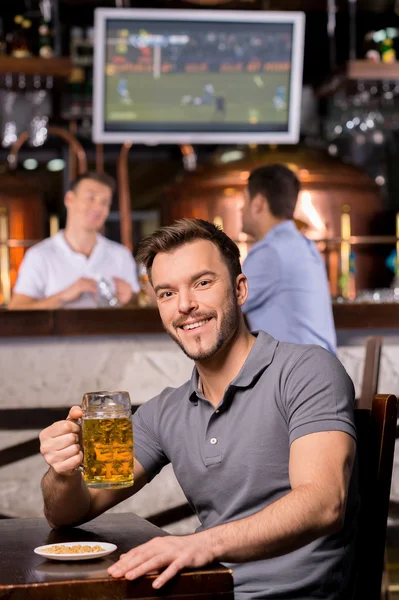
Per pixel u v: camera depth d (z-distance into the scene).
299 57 4.96
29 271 4.19
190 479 1.64
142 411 1.76
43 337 3.10
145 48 4.85
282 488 1.55
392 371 3.27
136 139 4.93
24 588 1.18
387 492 1.56
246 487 1.56
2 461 3.06
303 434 1.48
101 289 3.75
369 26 6.35
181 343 1.62
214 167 5.62
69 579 1.21
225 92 4.96
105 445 1.40
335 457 1.44
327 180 5.51
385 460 1.56
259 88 4.97
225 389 1.62
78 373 3.12
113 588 1.20
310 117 6.36
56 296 3.71
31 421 3.07
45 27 5.01
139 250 1.66
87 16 5.95
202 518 1.65
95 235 4.31
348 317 3.27
